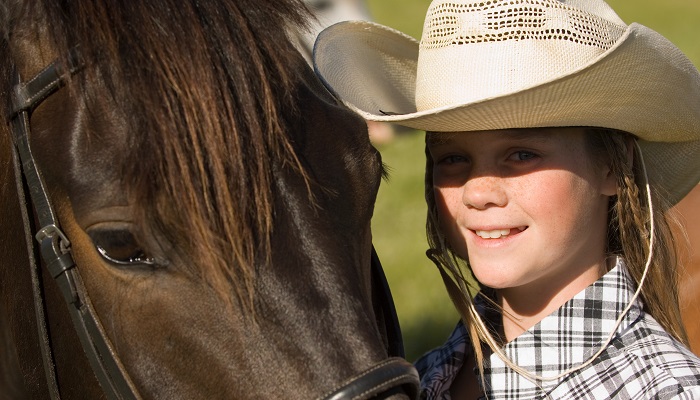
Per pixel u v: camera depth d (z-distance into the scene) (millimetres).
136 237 2865
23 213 3205
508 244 3557
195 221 2793
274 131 2980
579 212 3557
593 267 3689
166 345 2914
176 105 2830
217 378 2865
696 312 5516
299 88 3262
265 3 3221
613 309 3564
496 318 3902
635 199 3660
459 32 3484
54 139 2990
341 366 2818
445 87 3496
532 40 3398
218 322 2855
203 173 2809
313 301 2877
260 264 2873
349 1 14633
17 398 3736
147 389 2957
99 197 2875
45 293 3273
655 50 3344
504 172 3537
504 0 3426
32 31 3174
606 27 3520
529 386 3613
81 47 2949
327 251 2965
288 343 2834
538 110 3340
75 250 3053
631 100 3479
